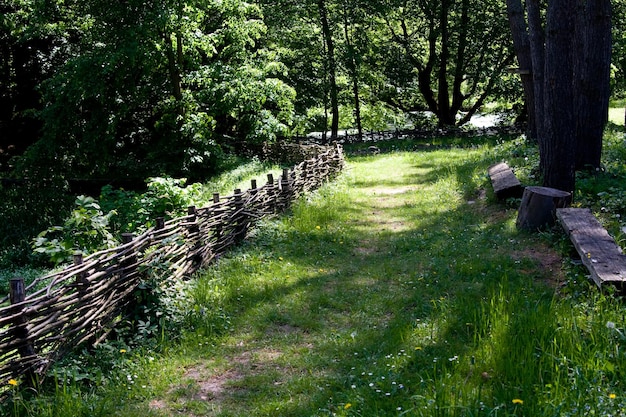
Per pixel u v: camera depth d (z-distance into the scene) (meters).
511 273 7.27
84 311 5.41
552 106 9.51
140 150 20.86
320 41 29.03
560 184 9.57
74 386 4.73
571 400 4.01
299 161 19.77
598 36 11.07
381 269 8.15
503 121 31.16
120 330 5.78
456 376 4.60
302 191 12.95
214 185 16.89
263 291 7.27
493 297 5.98
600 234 7.05
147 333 5.88
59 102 17.20
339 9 28.73
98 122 17.69
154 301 6.26
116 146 20.78
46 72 23.36
